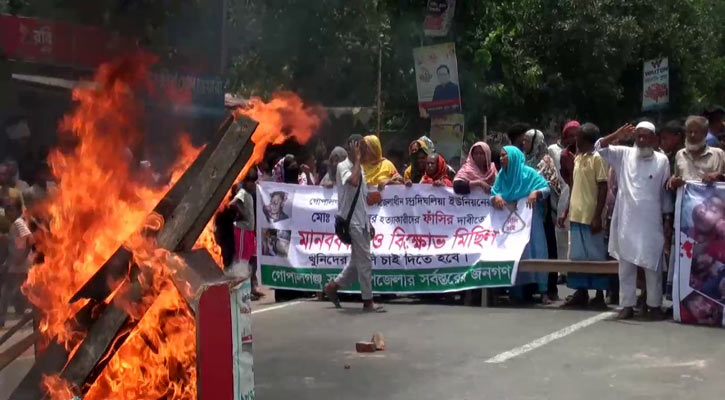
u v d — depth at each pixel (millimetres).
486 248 9602
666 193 8258
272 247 10422
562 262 9055
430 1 14133
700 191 8062
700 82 28875
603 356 6926
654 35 24328
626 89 25047
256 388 6207
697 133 8172
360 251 9328
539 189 9492
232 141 4105
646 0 23266
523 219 9508
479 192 9758
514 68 18734
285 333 8195
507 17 19984
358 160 9211
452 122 14156
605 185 8805
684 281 8125
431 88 14141
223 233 10477
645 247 8164
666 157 8211
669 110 26562
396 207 10000
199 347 3709
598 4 21281
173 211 4074
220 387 3766
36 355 4297
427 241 9852
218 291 3783
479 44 17391
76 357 4008
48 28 6051
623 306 8406
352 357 7137
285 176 11797
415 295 10492
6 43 6031
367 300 9375
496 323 8406
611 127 23578
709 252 8008
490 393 5965
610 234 8445
